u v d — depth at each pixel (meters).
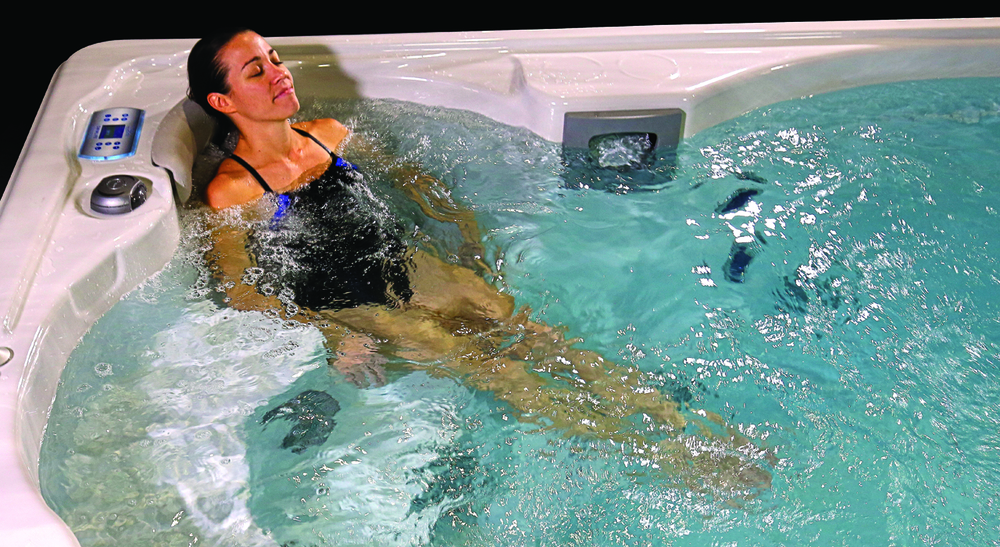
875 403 1.17
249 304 1.26
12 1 2.79
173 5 2.76
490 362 1.21
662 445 1.12
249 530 1.01
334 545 1.00
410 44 1.67
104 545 0.97
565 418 1.15
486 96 1.62
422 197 1.46
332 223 1.38
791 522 1.04
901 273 1.36
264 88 1.30
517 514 1.05
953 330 1.27
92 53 1.63
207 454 1.08
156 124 1.46
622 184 1.55
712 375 1.21
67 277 1.15
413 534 1.02
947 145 1.59
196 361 1.19
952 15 2.74
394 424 1.14
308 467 1.08
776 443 1.13
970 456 1.11
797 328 1.28
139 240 1.24
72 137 1.43
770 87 1.64
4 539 0.83
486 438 1.12
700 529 1.04
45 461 1.04
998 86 1.71
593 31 1.71
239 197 1.37
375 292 1.29
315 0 2.80
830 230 1.43
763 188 1.52
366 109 1.64
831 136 1.62
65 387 1.12
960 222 1.43
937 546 1.02
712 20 2.75
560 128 1.55
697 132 1.61
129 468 1.05
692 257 1.40
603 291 1.33
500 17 2.75
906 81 1.72
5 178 2.16
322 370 1.20
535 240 1.41
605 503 1.06
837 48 1.67
